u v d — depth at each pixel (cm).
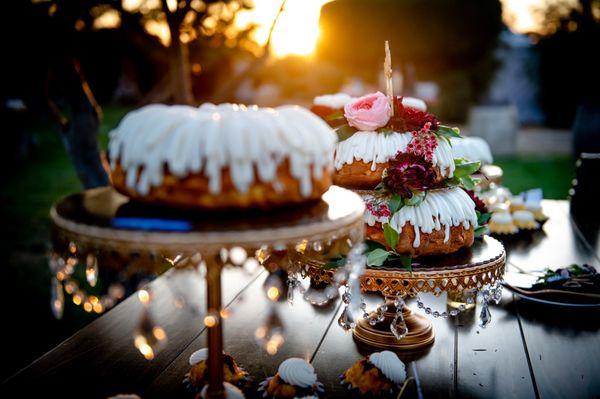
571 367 181
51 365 180
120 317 218
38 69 290
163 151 123
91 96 320
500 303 232
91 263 121
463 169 205
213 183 122
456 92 1337
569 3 1347
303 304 233
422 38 725
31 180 833
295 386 163
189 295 243
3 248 534
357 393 167
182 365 181
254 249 131
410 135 196
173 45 304
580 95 1377
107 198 145
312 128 135
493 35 763
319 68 1353
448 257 187
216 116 130
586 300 221
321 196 147
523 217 346
